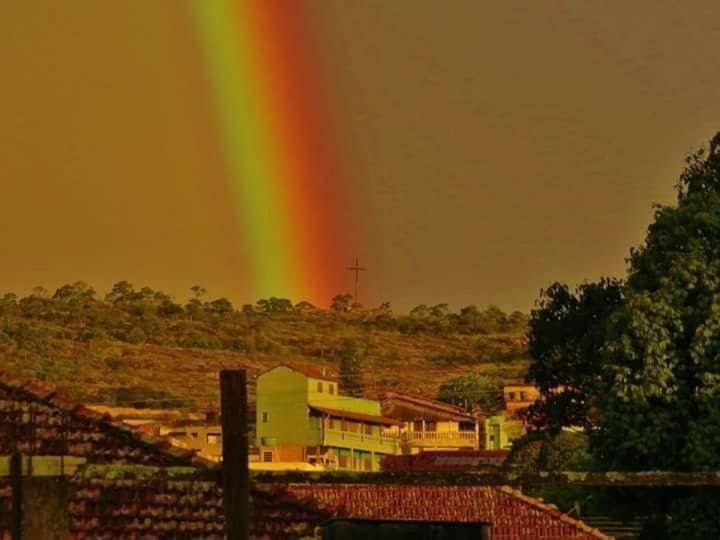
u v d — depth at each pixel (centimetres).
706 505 5078
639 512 6078
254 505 2770
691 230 5581
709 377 5159
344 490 5216
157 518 2780
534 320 7288
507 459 7512
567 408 7194
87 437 2873
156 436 2897
